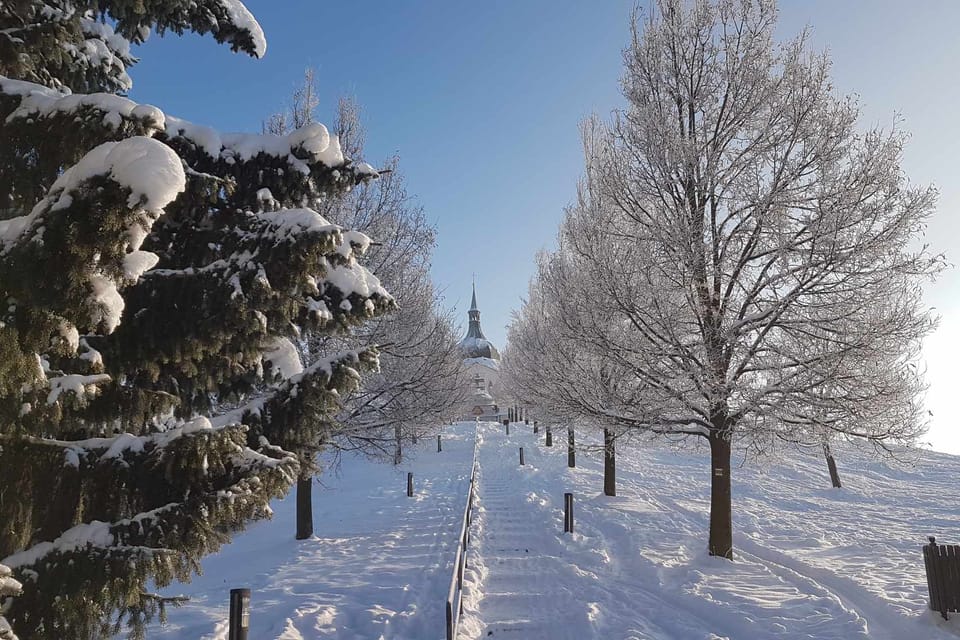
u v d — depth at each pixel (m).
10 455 3.71
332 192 5.47
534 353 21.62
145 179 2.59
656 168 11.32
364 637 7.04
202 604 8.52
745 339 10.77
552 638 7.25
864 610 8.57
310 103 13.66
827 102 10.47
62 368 3.81
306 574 10.05
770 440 10.62
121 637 6.58
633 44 12.15
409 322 14.10
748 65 11.02
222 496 3.77
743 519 16.28
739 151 11.12
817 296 10.26
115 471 3.86
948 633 7.28
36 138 3.47
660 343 11.08
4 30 3.85
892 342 9.89
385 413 14.13
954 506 20.44
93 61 5.09
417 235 14.05
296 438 4.99
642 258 10.97
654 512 16.11
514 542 12.52
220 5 5.39
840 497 22.48
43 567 3.49
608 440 14.34
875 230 9.80
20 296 2.80
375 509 17.19
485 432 48.62
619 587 9.31
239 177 5.04
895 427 10.19
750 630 7.39
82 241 2.65
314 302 4.78
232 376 5.30
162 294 4.04
